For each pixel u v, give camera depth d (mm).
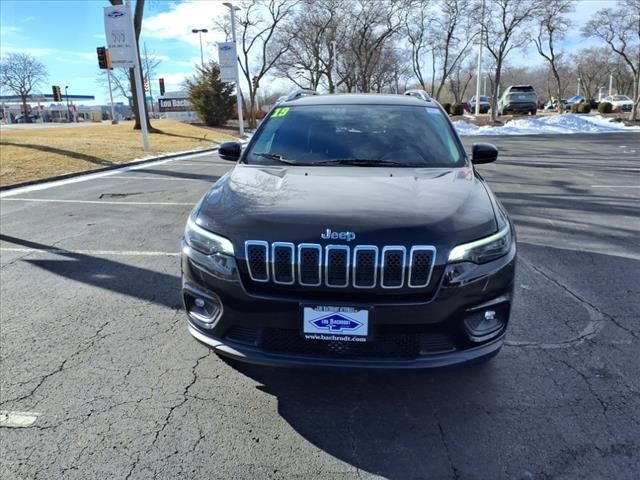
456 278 2406
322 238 2395
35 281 4645
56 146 16062
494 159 3832
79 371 3092
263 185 2992
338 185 2938
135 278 4719
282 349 2545
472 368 3115
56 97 59594
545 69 76938
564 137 21781
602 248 5559
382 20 37625
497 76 30500
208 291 2600
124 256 5387
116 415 2662
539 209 7480
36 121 88938
